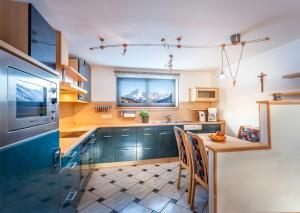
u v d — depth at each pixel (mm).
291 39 2459
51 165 1225
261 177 1703
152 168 3377
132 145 3605
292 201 1775
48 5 1596
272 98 2883
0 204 690
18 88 834
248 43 2598
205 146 1787
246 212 1682
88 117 3938
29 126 926
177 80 4520
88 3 1574
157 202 2189
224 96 4156
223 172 1617
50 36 1496
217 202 1605
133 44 2590
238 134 3426
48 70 1160
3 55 709
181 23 1963
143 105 4379
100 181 2779
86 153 2506
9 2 1159
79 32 2178
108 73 4078
